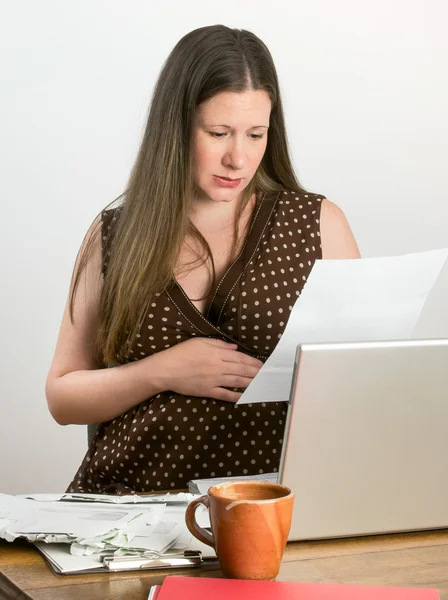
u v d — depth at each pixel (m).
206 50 1.52
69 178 2.78
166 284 1.63
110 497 1.23
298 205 1.74
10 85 2.71
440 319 1.81
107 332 1.69
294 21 2.75
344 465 1.06
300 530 1.08
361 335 1.21
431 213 2.92
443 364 1.04
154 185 1.61
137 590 0.95
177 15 2.73
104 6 2.71
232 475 1.62
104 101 2.75
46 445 2.87
